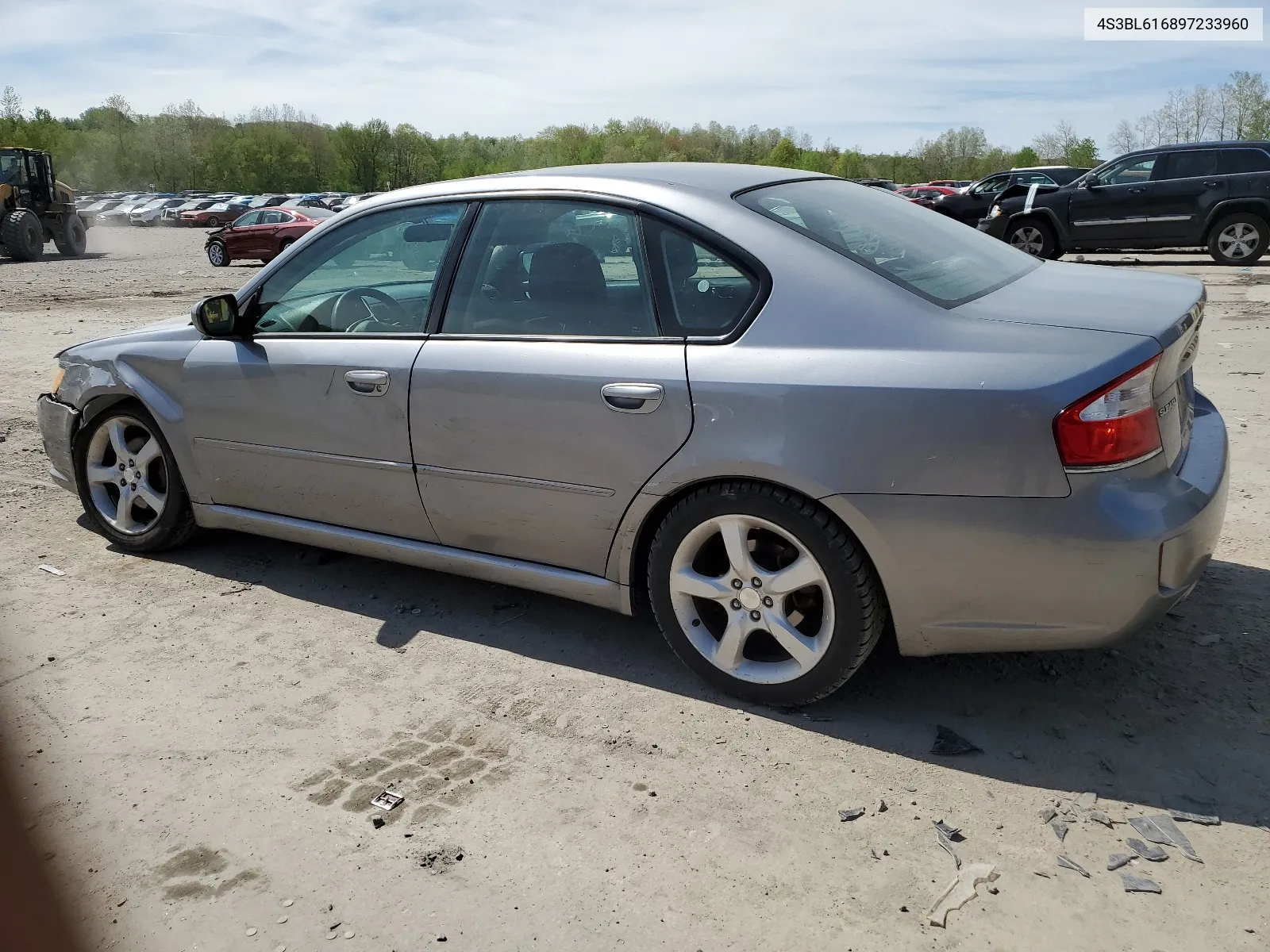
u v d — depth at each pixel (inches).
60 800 104.1
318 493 147.6
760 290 112.3
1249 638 128.6
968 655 129.0
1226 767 103.0
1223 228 602.2
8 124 3959.2
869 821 97.0
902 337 104.8
